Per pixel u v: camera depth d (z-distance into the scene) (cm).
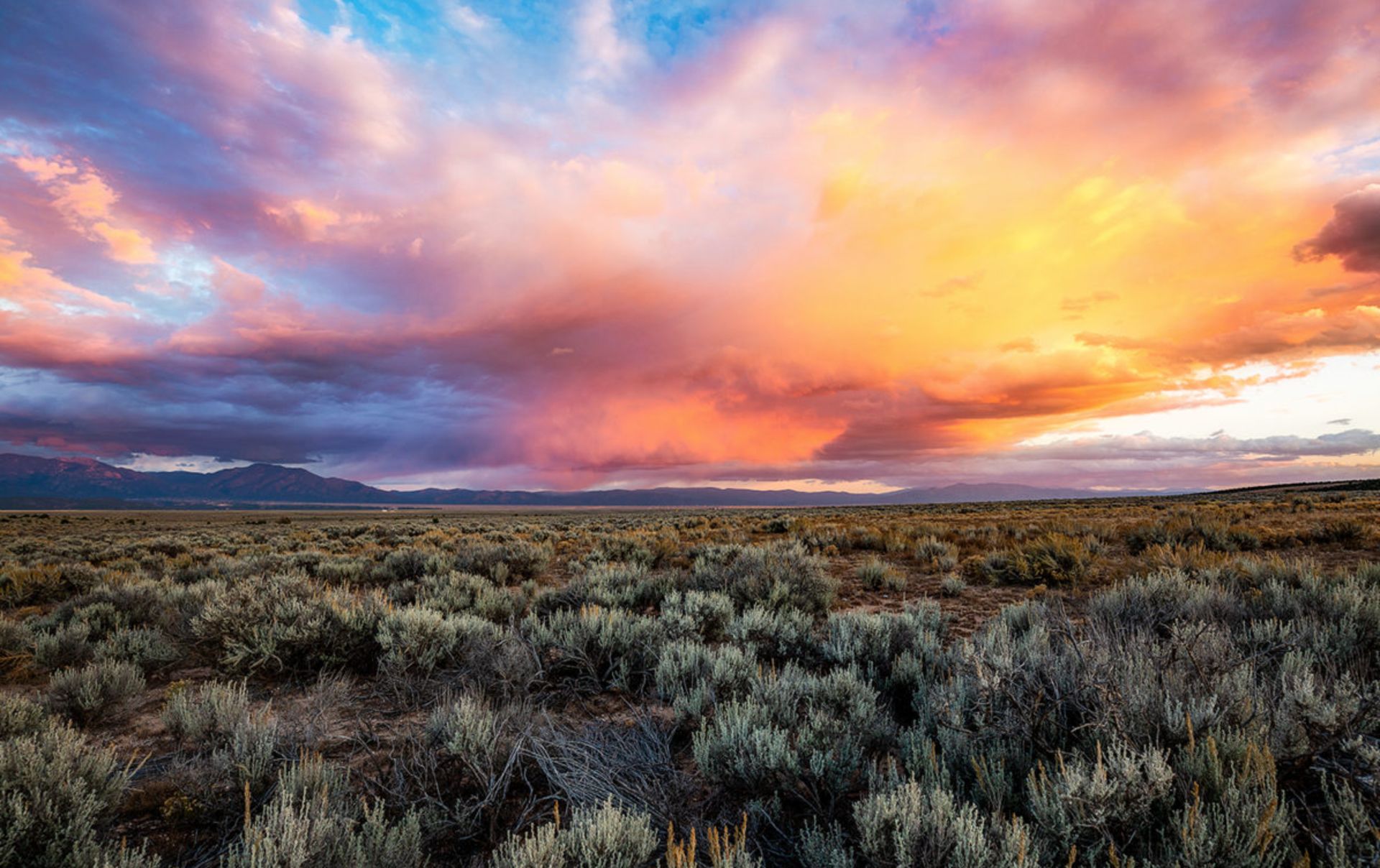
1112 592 744
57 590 1216
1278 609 621
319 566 1367
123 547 2164
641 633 674
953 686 447
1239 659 421
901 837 267
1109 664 394
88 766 366
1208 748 307
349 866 293
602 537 2194
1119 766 280
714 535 2462
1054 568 1126
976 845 256
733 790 375
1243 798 273
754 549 1391
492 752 405
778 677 553
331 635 666
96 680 549
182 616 809
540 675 607
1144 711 351
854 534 2002
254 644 666
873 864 276
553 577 1462
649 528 2970
